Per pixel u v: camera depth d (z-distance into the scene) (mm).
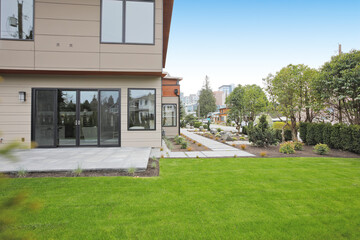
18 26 6547
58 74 7047
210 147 8383
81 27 6781
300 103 9500
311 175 4211
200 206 2719
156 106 7480
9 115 6852
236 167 4816
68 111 7160
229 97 18766
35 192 3078
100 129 7270
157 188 3334
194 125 28297
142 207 2656
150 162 5242
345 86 7172
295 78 9094
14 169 4035
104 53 6852
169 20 8477
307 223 2350
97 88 7277
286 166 4969
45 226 2182
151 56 7023
